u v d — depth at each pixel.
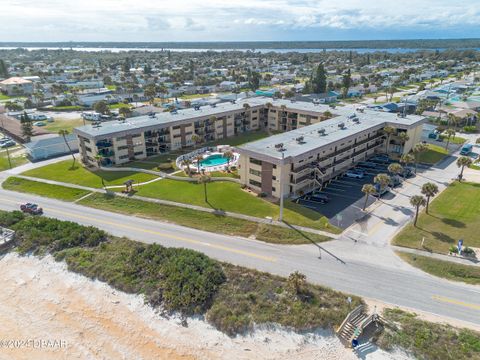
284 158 75.19
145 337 45.91
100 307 50.97
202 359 42.53
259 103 142.75
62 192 86.31
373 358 41.47
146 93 198.38
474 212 72.62
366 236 64.62
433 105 165.38
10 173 99.50
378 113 121.06
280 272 55.25
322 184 86.88
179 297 50.19
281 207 69.06
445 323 44.91
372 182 89.12
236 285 52.62
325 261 57.75
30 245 64.12
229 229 68.19
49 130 145.62
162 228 69.44
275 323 46.16
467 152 110.00
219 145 121.06
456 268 54.72
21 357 44.25
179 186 87.56
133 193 84.00
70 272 57.81
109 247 62.72
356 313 45.97
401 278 53.44
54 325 48.56
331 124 105.56
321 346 43.28
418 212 73.19
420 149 93.62
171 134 115.31
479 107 159.50
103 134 98.88
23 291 54.75
